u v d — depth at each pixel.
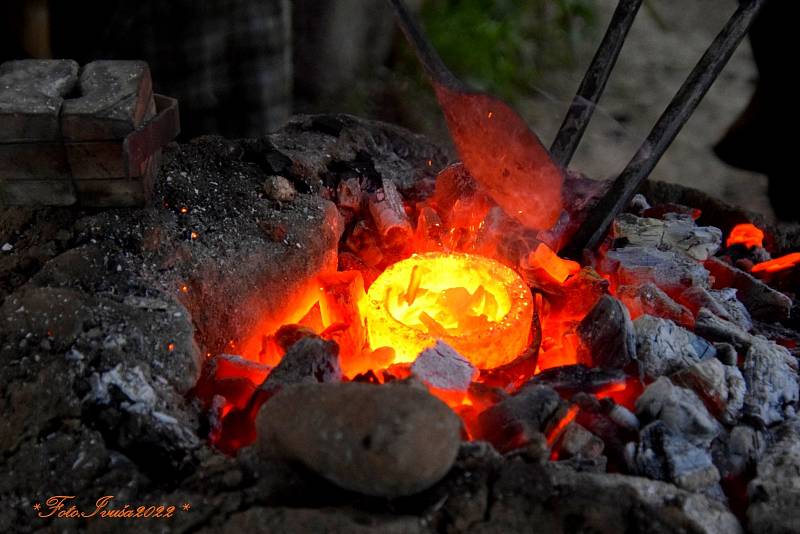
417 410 1.21
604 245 2.17
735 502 1.48
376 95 3.98
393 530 1.18
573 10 4.43
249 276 1.82
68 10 2.57
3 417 1.41
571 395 1.62
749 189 3.77
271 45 2.80
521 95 4.16
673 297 1.99
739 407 1.60
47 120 1.58
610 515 1.27
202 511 1.25
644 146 1.92
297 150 2.25
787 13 3.28
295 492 1.27
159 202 1.82
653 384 1.56
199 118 2.80
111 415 1.40
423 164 2.48
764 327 2.01
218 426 1.50
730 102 4.34
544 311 1.95
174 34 2.60
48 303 1.54
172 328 1.57
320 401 1.25
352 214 2.21
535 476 1.32
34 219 1.75
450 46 4.09
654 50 4.69
